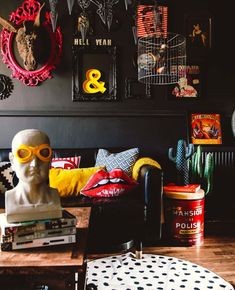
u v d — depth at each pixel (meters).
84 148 3.52
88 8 3.66
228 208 3.84
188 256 2.76
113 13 3.70
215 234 3.32
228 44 3.91
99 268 2.52
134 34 3.69
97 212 2.70
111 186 2.84
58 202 1.48
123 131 3.80
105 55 3.72
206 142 3.82
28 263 1.28
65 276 1.27
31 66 3.54
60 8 3.64
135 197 2.90
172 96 3.83
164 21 3.75
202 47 3.86
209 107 3.91
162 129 3.84
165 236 3.17
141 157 3.53
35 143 1.45
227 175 3.81
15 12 3.60
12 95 3.63
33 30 3.43
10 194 1.45
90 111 3.73
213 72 3.90
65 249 1.42
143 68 3.74
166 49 3.75
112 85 3.72
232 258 2.72
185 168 3.22
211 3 3.86
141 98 3.79
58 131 3.71
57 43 3.65
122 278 2.37
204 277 2.38
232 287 2.24
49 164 1.49
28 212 1.43
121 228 2.73
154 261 2.65
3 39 3.59
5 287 1.35
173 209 3.02
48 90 3.67
